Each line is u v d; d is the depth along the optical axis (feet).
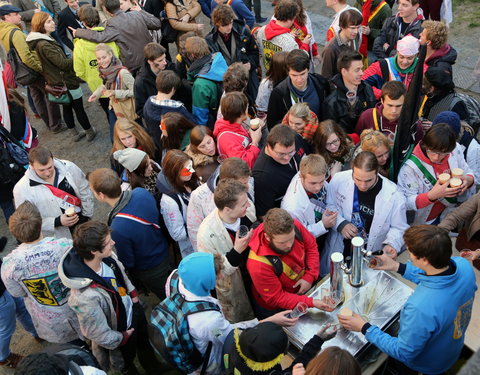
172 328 8.43
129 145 13.50
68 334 11.58
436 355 7.99
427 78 13.10
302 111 12.21
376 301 9.14
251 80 18.07
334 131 11.86
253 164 12.66
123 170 13.58
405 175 11.37
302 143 12.36
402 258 10.69
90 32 18.42
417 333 7.49
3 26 19.34
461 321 7.83
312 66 19.21
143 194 11.50
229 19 17.08
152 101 14.97
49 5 27.32
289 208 10.80
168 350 8.45
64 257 9.57
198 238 10.39
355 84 13.46
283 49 17.10
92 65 18.71
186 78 17.75
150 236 11.51
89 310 9.25
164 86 14.62
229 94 12.90
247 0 27.58
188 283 8.43
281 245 9.03
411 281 9.86
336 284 8.93
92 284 9.39
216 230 10.15
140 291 14.10
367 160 9.82
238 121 13.14
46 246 10.62
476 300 9.57
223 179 9.95
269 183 11.34
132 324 10.75
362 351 8.51
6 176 15.10
